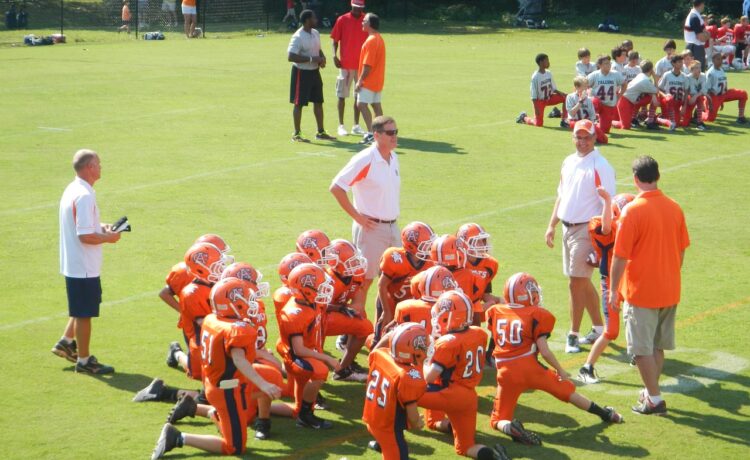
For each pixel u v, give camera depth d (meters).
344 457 6.87
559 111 21.52
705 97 21.80
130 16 44.28
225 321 6.79
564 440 7.16
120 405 7.72
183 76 27.08
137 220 13.07
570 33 43.16
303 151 17.55
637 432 7.28
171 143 18.12
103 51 34.44
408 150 17.73
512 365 7.22
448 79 27.19
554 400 7.97
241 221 13.06
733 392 8.03
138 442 7.04
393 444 6.46
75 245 8.19
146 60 31.27
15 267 11.26
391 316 8.44
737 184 15.62
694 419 7.51
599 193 8.34
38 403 7.72
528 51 35.53
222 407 6.85
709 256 11.86
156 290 10.52
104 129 19.36
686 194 14.95
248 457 6.86
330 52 33.69
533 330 7.19
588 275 8.88
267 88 24.89
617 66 21.59
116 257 11.57
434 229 12.70
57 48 35.66
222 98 23.27
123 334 9.28
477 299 8.27
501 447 6.74
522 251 11.92
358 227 9.30
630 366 8.70
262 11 48.88
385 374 6.41
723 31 31.44
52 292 10.46
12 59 31.44
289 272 7.78
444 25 47.00
